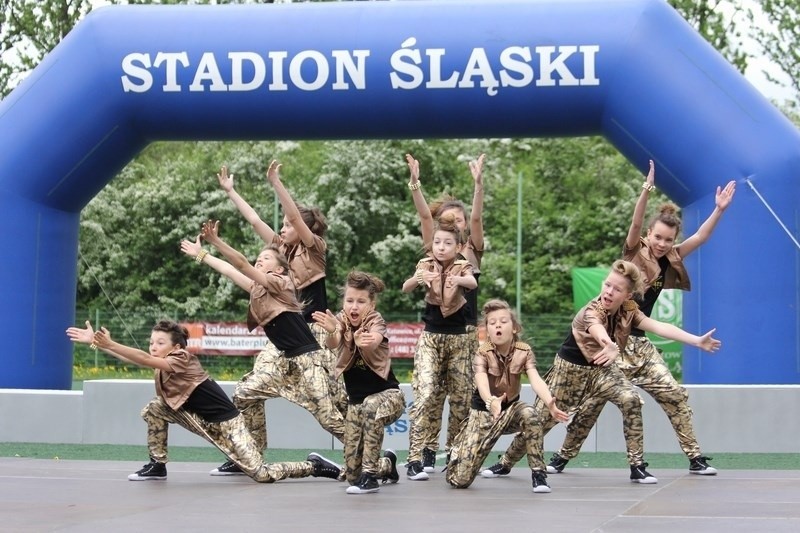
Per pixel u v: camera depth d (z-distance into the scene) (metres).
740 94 8.85
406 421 8.82
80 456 8.18
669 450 8.50
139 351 6.19
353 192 25.81
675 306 16.77
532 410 6.00
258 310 6.77
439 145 27.00
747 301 8.74
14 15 26.34
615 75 8.97
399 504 5.43
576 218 27.67
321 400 6.72
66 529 4.55
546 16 9.11
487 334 6.04
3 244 9.58
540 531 4.49
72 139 9.56
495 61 9.03
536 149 28.94
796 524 4.68
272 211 25.70
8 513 5.05
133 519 4.85
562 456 6.94
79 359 20.06
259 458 6.39
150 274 26.59
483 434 6.05
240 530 4.52
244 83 9.30
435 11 9.27
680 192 9.07
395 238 25.48
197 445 8.95
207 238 6.67
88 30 9.62
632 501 5.52
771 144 8.73
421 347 6.82
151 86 9.42
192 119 9.51
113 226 26.66
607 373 6.49
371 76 9.16
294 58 9.25
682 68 8.90
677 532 4.46
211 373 19.88
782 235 8.69
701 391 8.47
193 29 9.46
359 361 5.95
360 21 9.29
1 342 9.57
